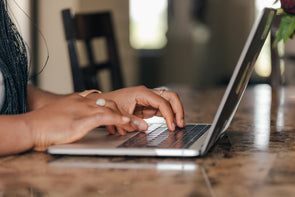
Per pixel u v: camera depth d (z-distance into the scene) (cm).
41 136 70
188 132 84
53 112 73
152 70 695
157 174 57
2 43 87
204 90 198
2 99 83
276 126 99
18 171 60
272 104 146
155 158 67
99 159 66
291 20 100
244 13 744
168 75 724
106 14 216
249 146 76
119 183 53
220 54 748
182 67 728
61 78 355
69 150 68
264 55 636
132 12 662
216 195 48
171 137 78
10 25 90
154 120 106
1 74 82
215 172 58
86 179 55
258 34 67
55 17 351
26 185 53
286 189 50
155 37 690
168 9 714
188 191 50
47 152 69
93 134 83
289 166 61
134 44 670
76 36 193
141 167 61
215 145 76
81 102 76
